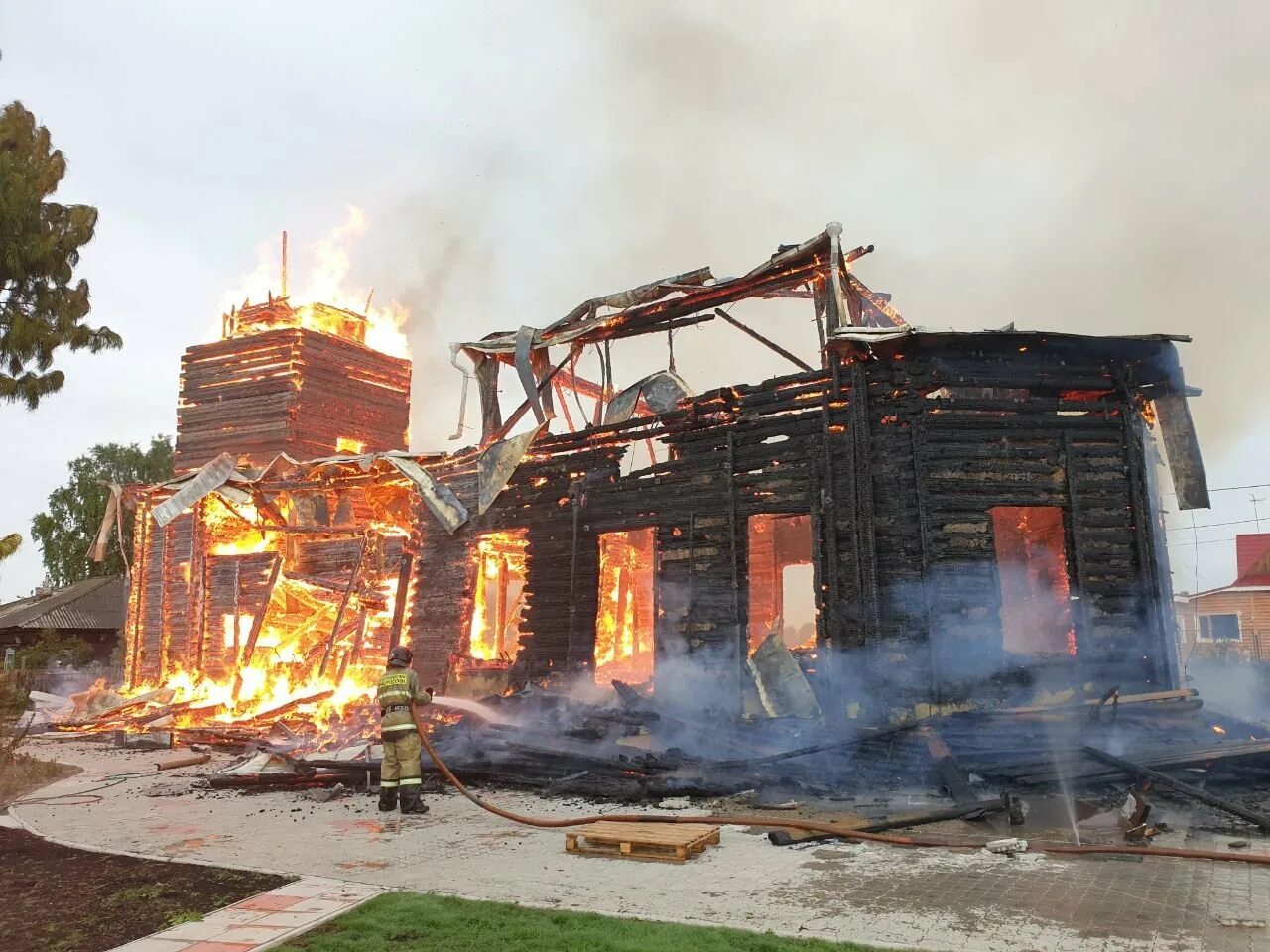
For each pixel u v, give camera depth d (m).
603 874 6.46
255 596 21.28
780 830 7.68
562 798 9.91
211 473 21.02
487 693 16.88
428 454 18.92
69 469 52.34
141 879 6.59
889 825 7.85
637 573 24.98
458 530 18.14
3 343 17.38
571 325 17.98
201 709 19.89
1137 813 7.35
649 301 16.98
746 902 5.64
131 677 23.34
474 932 4.93
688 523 14.37
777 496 13.42
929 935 4.90
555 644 15.91
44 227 18.30
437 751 12.16
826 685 12.20
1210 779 9.53
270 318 26.69
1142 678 12.05
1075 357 12.74
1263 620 32.53
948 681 11.66
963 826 8.03
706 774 10.15
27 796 10.98
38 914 5.76
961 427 12.41
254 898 5.85
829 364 13.06
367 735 15.12
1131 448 12.58
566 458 16.45
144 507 24.33
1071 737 10.70
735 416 14.12
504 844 7.59
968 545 12.09
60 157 18.97
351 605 20.11
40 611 42.72
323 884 6.22
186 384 26.12
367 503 23.92
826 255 14.79
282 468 21.95
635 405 17.09
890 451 12.41
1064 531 12.52
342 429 25.53
